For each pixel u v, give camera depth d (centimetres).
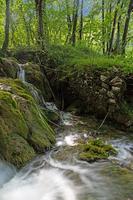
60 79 1497
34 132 876
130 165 810
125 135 1144
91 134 1096
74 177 711
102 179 703
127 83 1311
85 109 1368
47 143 884
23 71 1405
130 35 2267
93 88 1345
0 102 810
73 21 2308
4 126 765
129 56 1675
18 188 647
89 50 2122
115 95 1266
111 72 1325
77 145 919
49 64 1623
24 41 2675
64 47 1908
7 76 1267
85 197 612
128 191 643
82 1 2322
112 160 830
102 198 608
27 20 2464
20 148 769
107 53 2075
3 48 1720
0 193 622
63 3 2356
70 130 1105
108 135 1122
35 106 993
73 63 1527
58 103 1473
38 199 603
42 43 1827
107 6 2180
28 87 1230
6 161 709
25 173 718
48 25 2353
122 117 1237
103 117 1300
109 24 2081
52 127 1100
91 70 1384
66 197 611
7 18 1733
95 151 866
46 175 715
